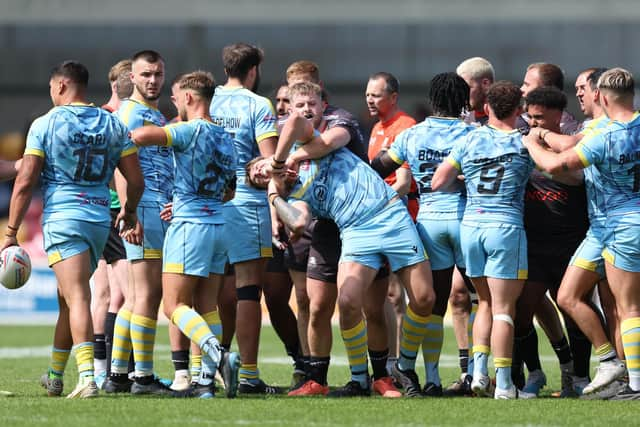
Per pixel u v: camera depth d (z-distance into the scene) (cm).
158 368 3766
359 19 9194
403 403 2512
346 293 2677
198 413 2281
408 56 9588
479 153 2683
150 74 2847
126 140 2653
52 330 5738
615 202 2667
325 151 2700
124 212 2711
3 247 2625
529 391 2916
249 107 2973
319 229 2834
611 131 2619
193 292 2722
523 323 2873
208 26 9562
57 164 2580
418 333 2780
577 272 2745
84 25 9556
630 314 2695
